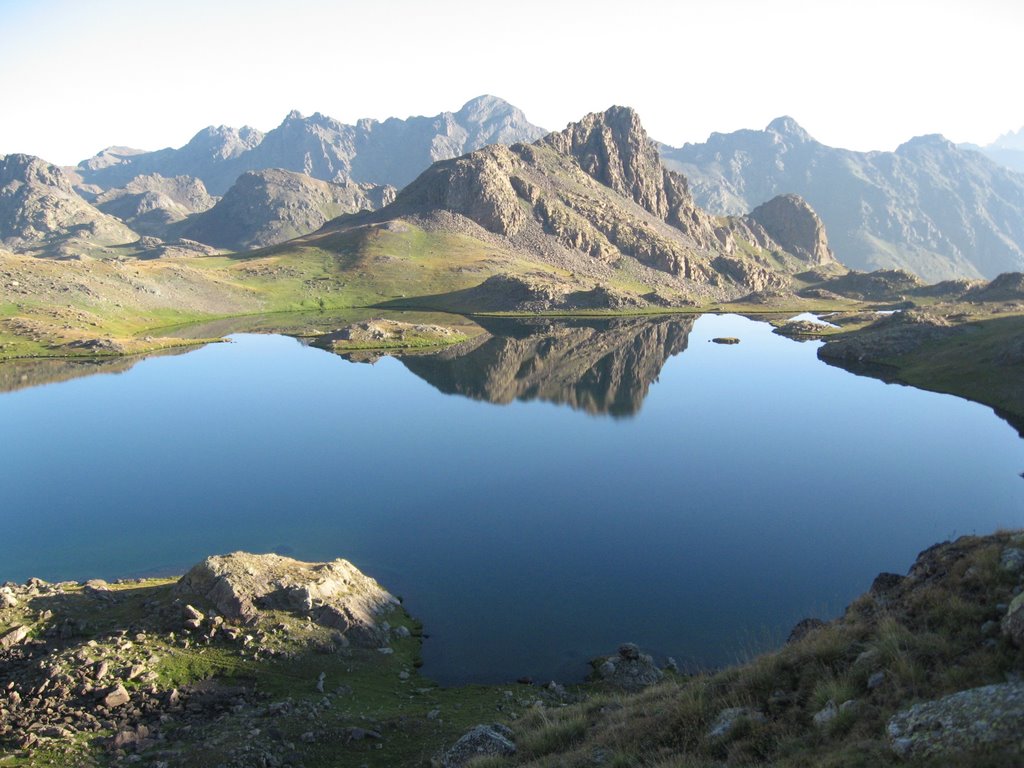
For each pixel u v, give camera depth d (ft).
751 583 156.56
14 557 172.04
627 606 145.38
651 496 222.28
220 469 254.68
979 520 195.31
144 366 481.05
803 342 620.49
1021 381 358.23
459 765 68.85
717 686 65.77
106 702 90.02
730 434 305.53
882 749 43.27
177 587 121.80
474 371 470.80
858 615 68.39
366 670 110.42
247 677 100.68
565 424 328.08
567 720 74.69
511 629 135.03
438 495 223.92
